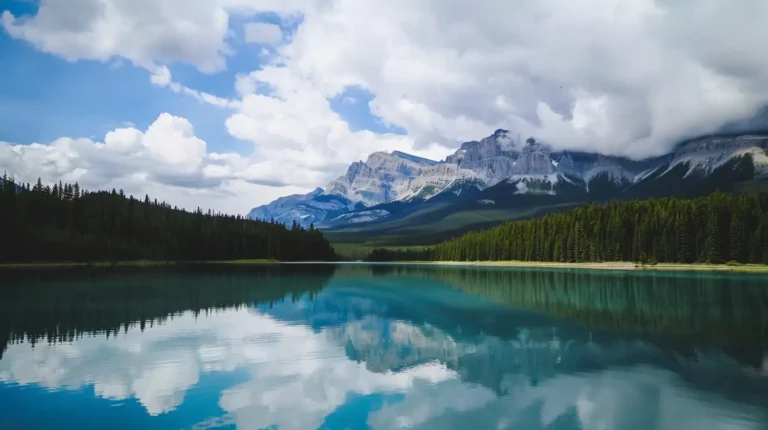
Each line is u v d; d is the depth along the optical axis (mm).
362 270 167375
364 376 28422
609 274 121562
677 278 103125
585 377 28281
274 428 20875
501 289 83438
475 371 29594
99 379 27672
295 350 35094
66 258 158000
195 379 27750
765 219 137125
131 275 114375
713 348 35500
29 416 22234
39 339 38344
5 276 105312
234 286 88688
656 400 24125
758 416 22047
